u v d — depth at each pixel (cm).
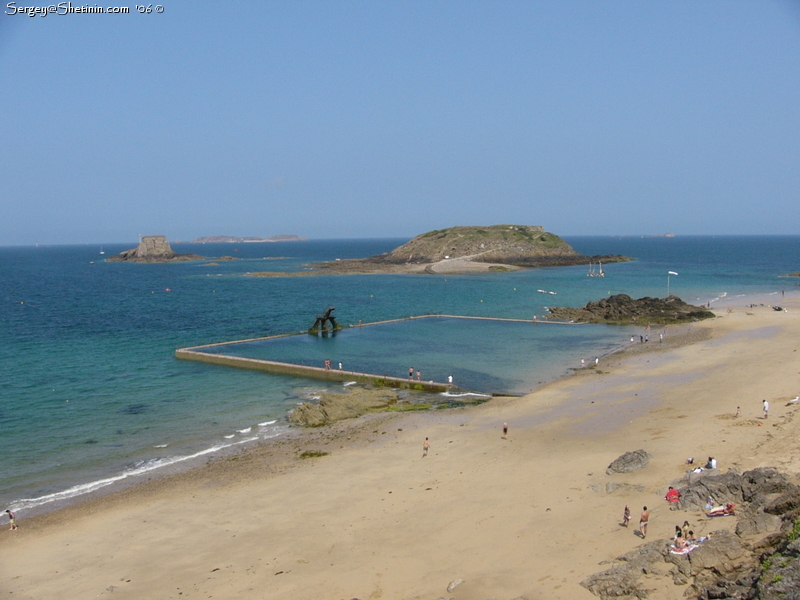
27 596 2244
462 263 19588
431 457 3497
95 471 3475
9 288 15025
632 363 5878
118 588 2272
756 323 7900
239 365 6228
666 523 2312
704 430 3459
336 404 4603
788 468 2623
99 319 9631
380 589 2144
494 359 6369
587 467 3094
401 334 7981
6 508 3016
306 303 11688
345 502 2931
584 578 2011
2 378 5678
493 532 2477
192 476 3366
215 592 2205
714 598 1728
